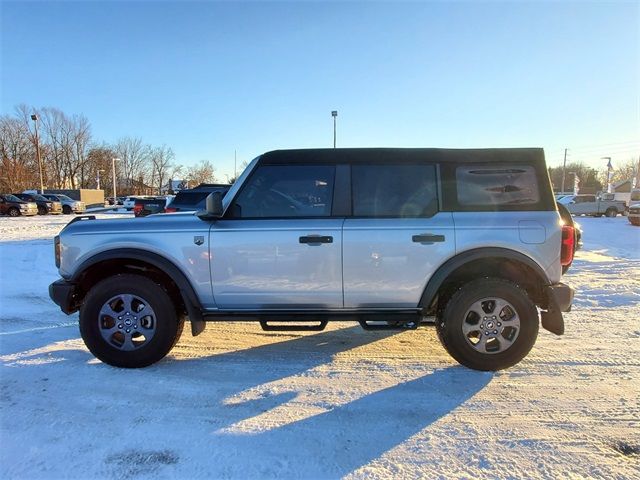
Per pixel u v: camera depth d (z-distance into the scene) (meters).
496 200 4.09
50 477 2.62
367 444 2.97
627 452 2.88
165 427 3.16
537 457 2.82
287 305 4.11
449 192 4.08
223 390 3.73
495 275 4.24
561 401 3.53
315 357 4.46
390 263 3.98
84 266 4.12
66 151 83.06
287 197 4.15
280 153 4.14
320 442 2.99
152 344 4.10
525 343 3.98
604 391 3.70
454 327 3.99
